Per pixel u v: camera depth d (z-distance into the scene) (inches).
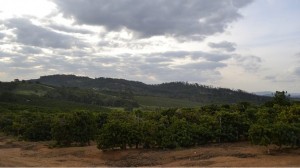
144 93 7623.0
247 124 1462.8
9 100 4141.2
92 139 1688.0
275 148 1197.1
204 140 1414.9
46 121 1980.8
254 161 975.6
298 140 1139.9
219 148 1273.4
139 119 1624.0
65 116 1685.5
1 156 1279.5
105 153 1311.5
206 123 1471.5
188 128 1386.6
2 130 2421.3
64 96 5187.0
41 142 1876.2
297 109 1357.0
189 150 1261.1
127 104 4886.8
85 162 1159.6
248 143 1387.8
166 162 1079.6
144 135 1352.1
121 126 1341.0
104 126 1373.0
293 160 969.5
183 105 5354.3
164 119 1508.4
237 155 1094.4
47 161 1178.0
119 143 1336.1
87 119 1668.3
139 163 1091.9
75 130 1625.2
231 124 1477.6
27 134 1963.6
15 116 2428.6
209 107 1862.7
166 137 1325.0
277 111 1537.9
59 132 1617.9
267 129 1114.7
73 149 1487.5
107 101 5012.3
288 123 1203.2
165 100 5999.0
